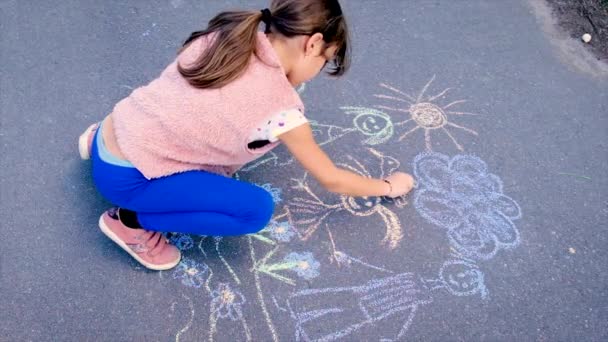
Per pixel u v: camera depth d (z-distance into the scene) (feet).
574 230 7.05
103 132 5.48
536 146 7.93
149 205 5.57
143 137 5.10
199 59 4.75
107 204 6.94
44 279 6.24
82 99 8.06
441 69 8.90
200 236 6.69
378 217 6.99
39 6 9.35
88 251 6.51
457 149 7.80
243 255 6.56
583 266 6.72
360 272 6.49
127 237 6.07
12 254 6.42
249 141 5.12
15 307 6.01
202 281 6.31
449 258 6.68
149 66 8.62
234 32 4.60
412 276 6.50
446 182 7.41
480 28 9.65
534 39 9.54
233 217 5.73
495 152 7.80
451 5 10.03
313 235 6.77
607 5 10.03
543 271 6.64
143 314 6.04
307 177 7.32
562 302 6.40
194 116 4.91
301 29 4.58
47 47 8.72
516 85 8.75
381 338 5.99
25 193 6.97
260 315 6.08
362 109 8.19
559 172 7.65
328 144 7.73
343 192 6.09
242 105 4.81
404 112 8.21
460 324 6.14
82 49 8.75
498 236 6.93
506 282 6.52
